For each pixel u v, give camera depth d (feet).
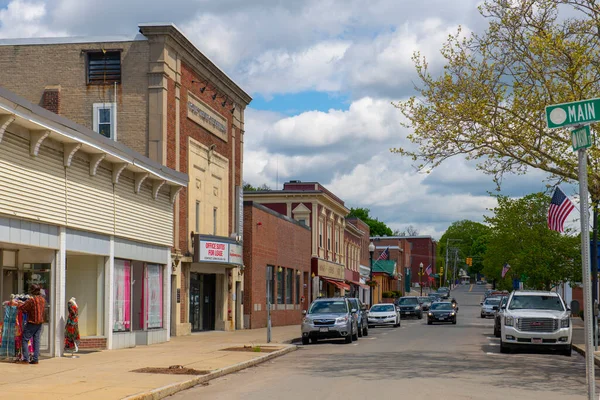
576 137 29.40
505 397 45.34
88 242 73.61
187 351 77.25
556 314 78.79
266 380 55.21
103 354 71.92
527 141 67.21
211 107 125.18
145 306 88.63
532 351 82.99
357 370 61.82
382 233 472.85
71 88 107.86
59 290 67.26
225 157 132.46
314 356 77.97
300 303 179.32
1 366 56.95
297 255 177.47
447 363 68.03
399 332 132.36
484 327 153.58
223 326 127.95
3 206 57.52
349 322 100.68
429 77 67.26
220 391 49.01
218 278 128.98
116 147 75.25
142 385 48.01
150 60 106.32
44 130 61.41
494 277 278.05
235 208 135.95
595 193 70.54
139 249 86.69
